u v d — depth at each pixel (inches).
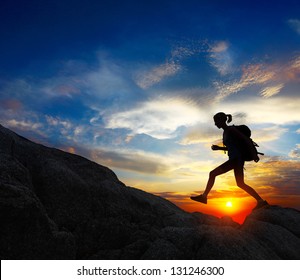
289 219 263.9
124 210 273.1
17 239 181.3
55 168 260.8
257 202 271.7
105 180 297.1
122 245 247.6
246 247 200.4
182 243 206.8
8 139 267.6
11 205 179.9
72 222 241.6
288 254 219.0
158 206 316.5
